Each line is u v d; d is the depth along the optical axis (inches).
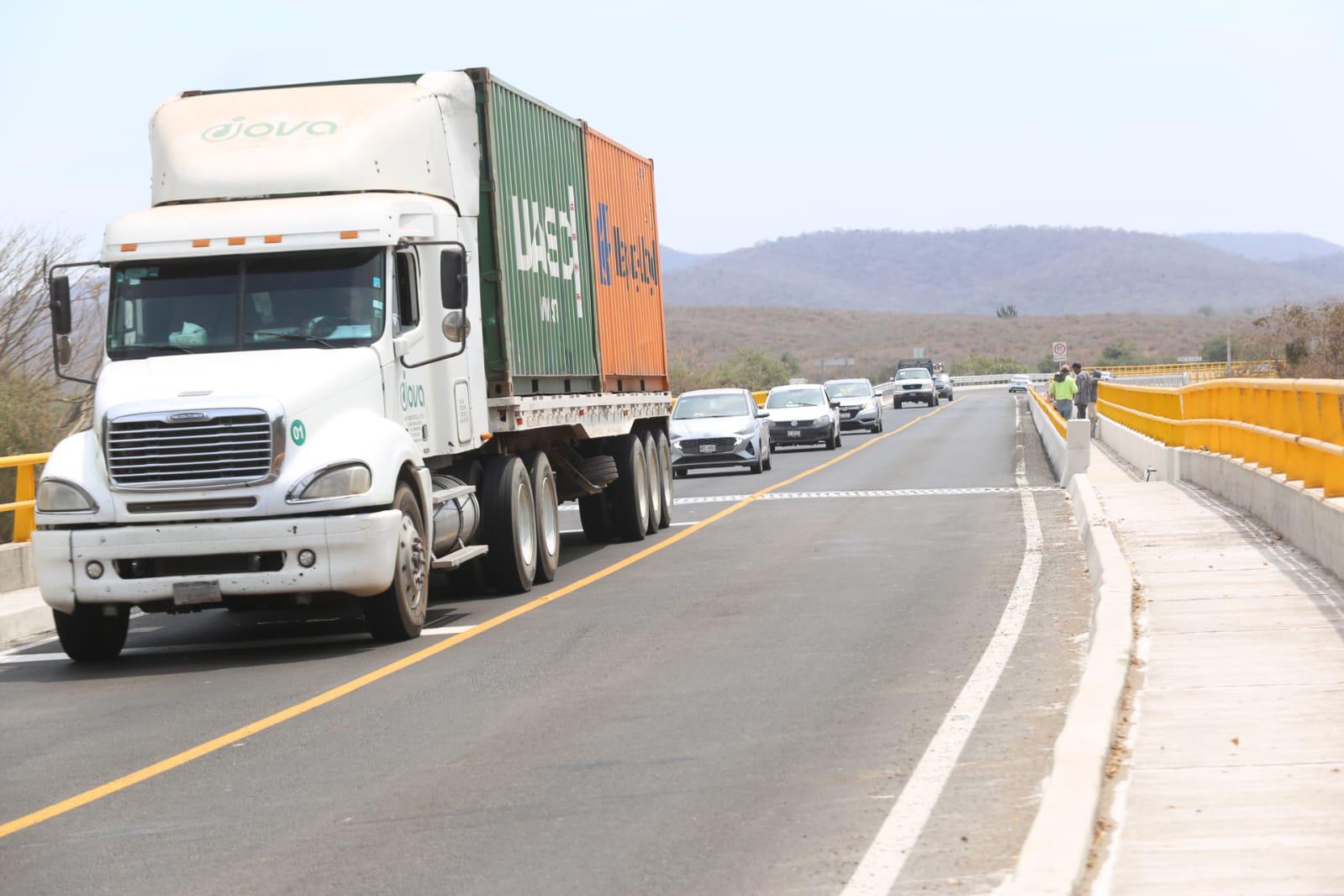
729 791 446.9
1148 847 358.9
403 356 789.9
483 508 920.3
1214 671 540.4
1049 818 367.9
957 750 482.0
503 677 650.8
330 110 834.8
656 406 1312.7
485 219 920.3
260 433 709.9
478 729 549.0
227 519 714.2
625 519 1213.1
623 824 418.0
